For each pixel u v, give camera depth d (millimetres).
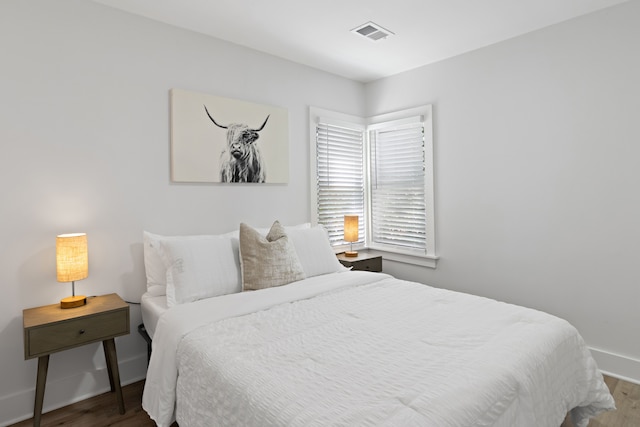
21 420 2041
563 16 2531
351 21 2572
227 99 2809
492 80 2979
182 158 2582
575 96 2559
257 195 3045
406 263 3656
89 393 2268
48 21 2098
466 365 1299
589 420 1972
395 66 3459
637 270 2359
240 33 2732
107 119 2305
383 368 1300
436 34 2787
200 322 1741
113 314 2012
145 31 2455
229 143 2818
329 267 2742
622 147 2385
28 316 1900
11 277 2016
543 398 1388
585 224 2551
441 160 3342
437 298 2146
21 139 2025
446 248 3340
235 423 1206
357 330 1668
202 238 2455
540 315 1818
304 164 3393
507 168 2918
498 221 2986
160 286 2373
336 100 3664
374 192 3961
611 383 2359
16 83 2006
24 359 1914
